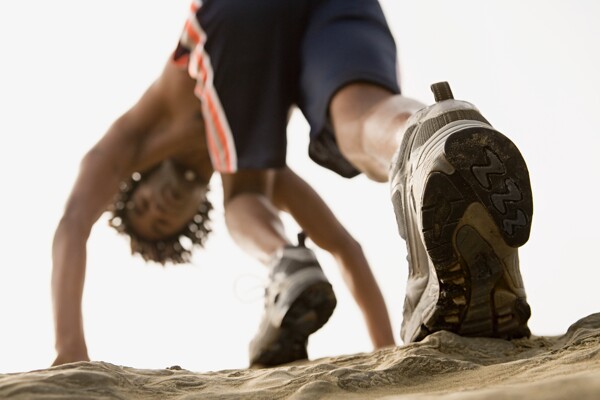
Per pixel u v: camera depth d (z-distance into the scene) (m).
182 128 3.46
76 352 2.83
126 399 1.40
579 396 0.92
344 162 2.73
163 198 3.71
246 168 3.01
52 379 1.41
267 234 3.26
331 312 2.80
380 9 2.84
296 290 2.71
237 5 2.89
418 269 1.86
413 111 2.14
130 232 3.88
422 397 1.11
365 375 1.48
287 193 3.73
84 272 2.99
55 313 2.87
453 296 1.74
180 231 3.92
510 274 1.75
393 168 1.89
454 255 1.71
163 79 3.41
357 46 2.59
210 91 3.00
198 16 2.98
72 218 3.10
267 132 2.99
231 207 3.44
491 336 1.81
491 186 1.69
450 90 1.83
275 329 2.79
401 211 1.87
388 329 3.74
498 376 1.46
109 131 3.44
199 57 3.01
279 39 2.90
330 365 1.63
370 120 2.27
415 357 1.57
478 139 1.69
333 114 2.50
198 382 1.54
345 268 3.80
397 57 2.72
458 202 1.69
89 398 1.35
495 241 1.71
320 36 2.74
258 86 2.96
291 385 1.46
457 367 1.53
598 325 1.79
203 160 3.69
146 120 3.49
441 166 1.69
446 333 1.76
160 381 1.53
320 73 2.60
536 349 1.73
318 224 3.76
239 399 1.40
